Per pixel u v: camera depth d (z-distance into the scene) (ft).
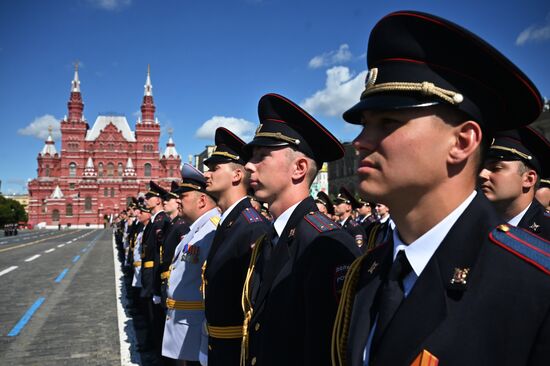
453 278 4.16
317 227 8.41
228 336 11.16
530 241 4.30
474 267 4.15
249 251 11.31
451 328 4.00
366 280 5.27
